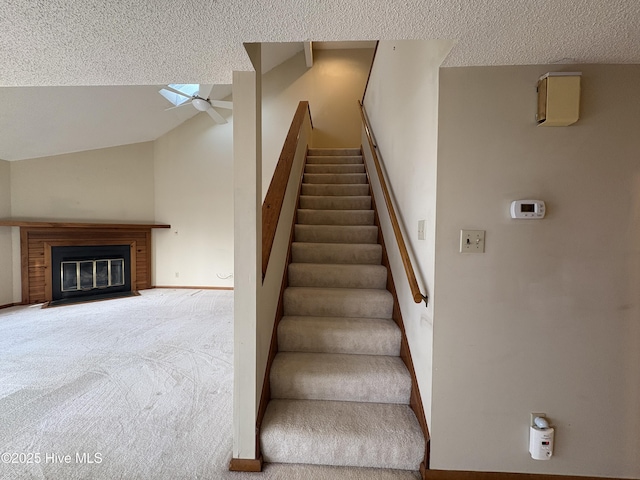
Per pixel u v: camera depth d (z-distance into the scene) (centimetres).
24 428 166
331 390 165
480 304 133
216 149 551
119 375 226
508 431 134
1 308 414
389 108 243
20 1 89
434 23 102
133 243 532
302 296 212
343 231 278
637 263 129
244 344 140
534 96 129
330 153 432
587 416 132
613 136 128
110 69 136
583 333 131
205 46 118
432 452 135
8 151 412
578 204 129
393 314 207
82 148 481
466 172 131
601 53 119
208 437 160
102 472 137
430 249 139
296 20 101
